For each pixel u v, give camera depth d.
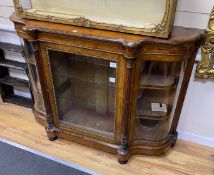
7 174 1.63
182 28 1.38
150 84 1.46
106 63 1.45
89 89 1.73
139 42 1.19
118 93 1.44
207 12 1.33
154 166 1.71
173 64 1.39
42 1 1.43
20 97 2.35
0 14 1.92
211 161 1.75
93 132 1.72
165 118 1.64
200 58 1.47
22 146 1.84
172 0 1.11
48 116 1.78
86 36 1.26
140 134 1.70
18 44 2.04
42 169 1.67
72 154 1.78
